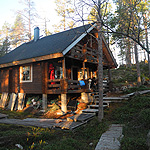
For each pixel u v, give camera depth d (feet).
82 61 34.09
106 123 18.25
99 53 21.30
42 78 29.99
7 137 13.01
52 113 26.81
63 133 17.25
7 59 39.34
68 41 28.55
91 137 15.15
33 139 13.66
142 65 79.61
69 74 36.50
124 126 16.28
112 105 26.43
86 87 32.60
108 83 41.04
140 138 11.87
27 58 30.14
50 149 11.30
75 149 12.00
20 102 32.89
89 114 23.82
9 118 25.39
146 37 40.88
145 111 17.60
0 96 41.19
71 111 27.17
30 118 24.08
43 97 29.81
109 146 11.81
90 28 32.12
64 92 26.78
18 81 35.73
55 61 29.78
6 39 82.74
